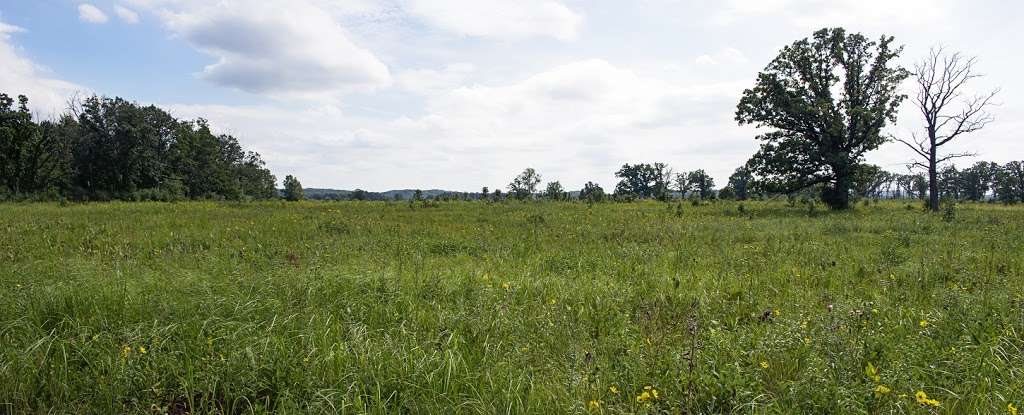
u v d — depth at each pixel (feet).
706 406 10.94
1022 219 62.75
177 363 12.53
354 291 19.25
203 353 13.15
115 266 24.29
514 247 34.06
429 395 11.41
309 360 12.62
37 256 28.73
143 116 189.16
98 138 180.34
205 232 40.65
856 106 96.84
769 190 106.42
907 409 10.46
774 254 31.60
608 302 19.24
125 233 39.58
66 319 15.11
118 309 15.93
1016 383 11.57
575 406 10.68
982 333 14.71
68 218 53.98
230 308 16.53
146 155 186.09
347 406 10.87
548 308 18.12
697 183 342.03
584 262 28.17
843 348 12.87
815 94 100.48
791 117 99.91
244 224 47.75
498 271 25.57
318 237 38.42
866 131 96.07
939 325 15.53
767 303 19.29
